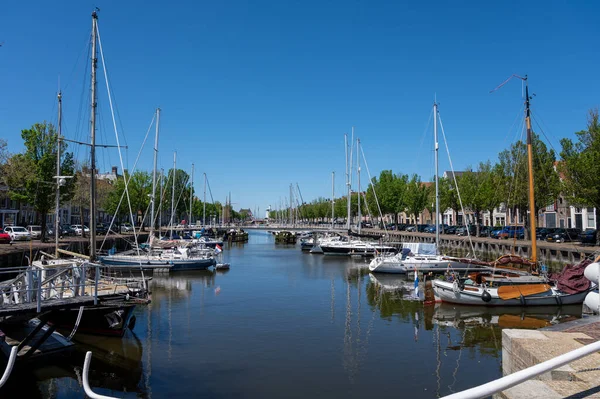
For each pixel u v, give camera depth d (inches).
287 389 485.7
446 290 935.7
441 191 2783.0
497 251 1930.4
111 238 2140.7
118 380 509.7
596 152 1368.1
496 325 773.3
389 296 1055.0
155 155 1946.4
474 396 157.6
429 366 558.9
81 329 680.4
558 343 327.9
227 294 1079.6
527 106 1084.5
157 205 3095.5
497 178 2174.0
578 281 909.8
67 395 469.4
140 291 678.5
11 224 2300.7
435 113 1560.0
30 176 1549.0
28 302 522.9
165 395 470.9
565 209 2407.7
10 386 489.7
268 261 1915.6
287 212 6648.6
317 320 801.6
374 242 2172.7
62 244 1502.2
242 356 593.9
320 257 2090.3
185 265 1509.6
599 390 237.3
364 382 505.4
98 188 2608.3
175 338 678.5
